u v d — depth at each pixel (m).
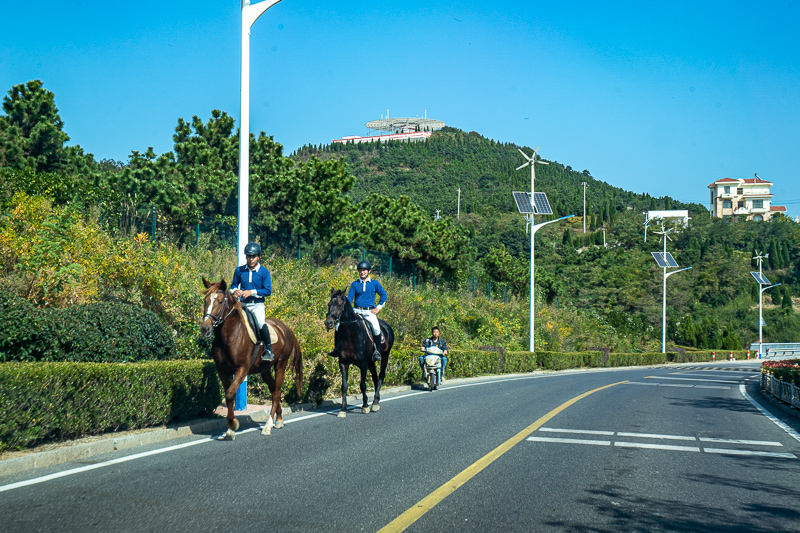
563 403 14.38
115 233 16.92
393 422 10.73
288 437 9.09
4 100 23.50
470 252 44.78
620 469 7.57
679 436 10.18
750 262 105.44
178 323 14.05
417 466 7.33
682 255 99.25
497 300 46.50
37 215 14.27
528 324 41.34
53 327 10.05
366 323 12.04
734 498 6.38
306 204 27.48
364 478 6.69
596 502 6.07
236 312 8.98
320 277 23.73
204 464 7.18
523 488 6.50
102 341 10.62
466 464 7.50
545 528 5.22
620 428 10.82
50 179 17.52
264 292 9.71
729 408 15.09
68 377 7.59
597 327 54.44
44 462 6.98
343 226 29.59
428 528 5.12
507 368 28.36
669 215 145.62
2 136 22.31
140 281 14.54
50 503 5.53
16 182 16.66
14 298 10.02
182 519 5.16
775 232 112.00
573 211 152.62
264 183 26.47
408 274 39.34
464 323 34.97
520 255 82.69
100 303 11.52
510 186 161.00
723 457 8.53
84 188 18.33
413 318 26.50
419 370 19.41
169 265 16.22
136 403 8.65
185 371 9.57
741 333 83.12
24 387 7.01
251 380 12.82
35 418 7.19
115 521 5.07
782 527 5.46
